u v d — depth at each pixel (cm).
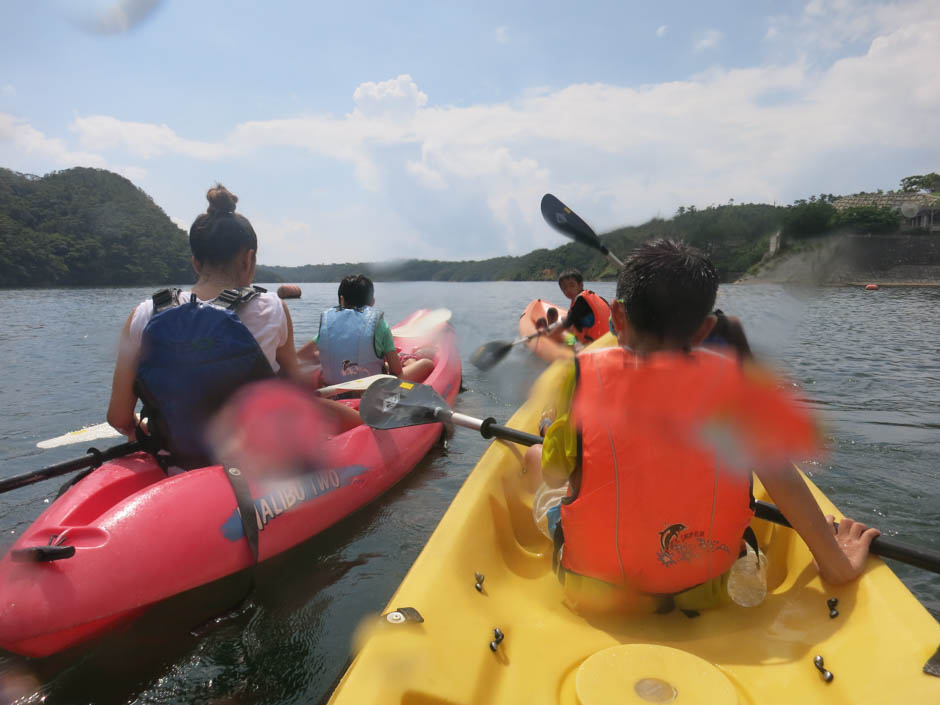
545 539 221
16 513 300
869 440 386
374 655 120
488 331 960
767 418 131
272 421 254
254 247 253
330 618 215
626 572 142
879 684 115
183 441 237
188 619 209
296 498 260
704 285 126
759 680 125
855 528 159
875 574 145
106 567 191
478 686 121
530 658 133
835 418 433
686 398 128
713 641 139
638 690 114
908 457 356
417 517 297
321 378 432
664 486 133
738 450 132
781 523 169
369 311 394
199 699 175
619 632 144
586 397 137
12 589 179
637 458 132
